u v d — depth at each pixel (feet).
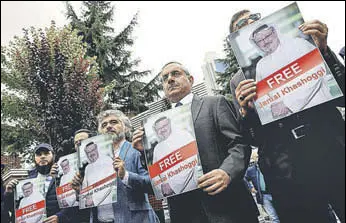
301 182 5.31
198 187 5.43
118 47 45.16
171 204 6.06
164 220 9.25
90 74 31.50
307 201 5.28
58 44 31.01
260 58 5.29
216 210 5.52
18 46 31.58
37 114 28.19
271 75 5.18
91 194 7.55
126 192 7.54
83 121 27.09
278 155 5.53
